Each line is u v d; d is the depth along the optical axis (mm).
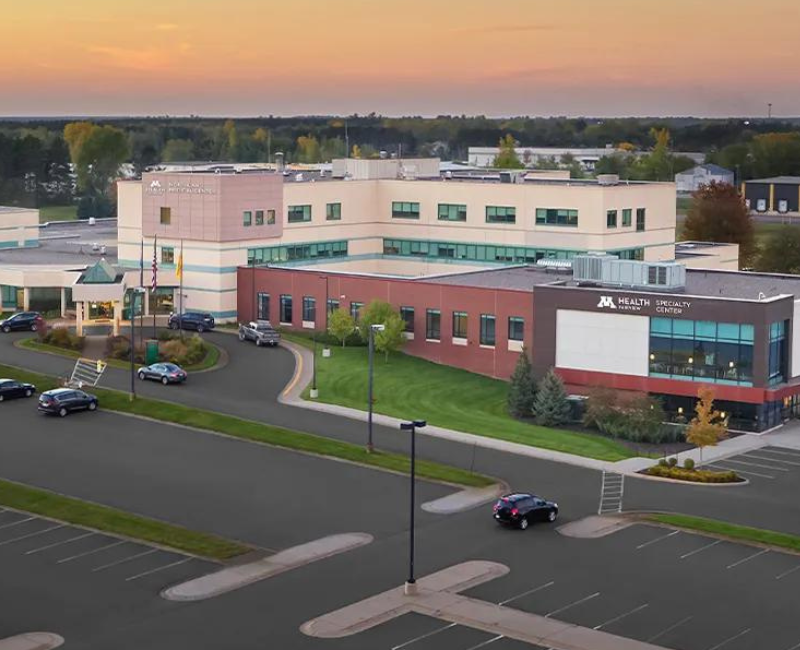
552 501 83188
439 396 112562
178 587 67750
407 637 61656
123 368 118750
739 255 197875
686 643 61031
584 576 69688
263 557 72312
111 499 82188
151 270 141000
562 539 75750
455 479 87250
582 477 89062
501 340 119938
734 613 64688
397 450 94125
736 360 104188
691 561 72250
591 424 104438
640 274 112188
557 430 103312
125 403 105875
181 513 79625
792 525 79062
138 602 65812
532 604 65688
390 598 66312
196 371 117938
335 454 92500
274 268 138625
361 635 61844
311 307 135125
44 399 103000
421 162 170875
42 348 125562
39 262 152125
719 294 114375
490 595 66875
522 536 76250
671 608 65250
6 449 93312
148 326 137000
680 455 96438
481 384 117938
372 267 157875
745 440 101312
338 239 153250
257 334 129500
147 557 72188
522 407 107750
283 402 107250
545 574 69938
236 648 60250
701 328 105250
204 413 102625
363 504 81875
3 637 61281
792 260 190500
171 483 85688
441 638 61562
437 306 124250
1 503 81062
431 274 151875
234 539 75125
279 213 145625
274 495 83438
